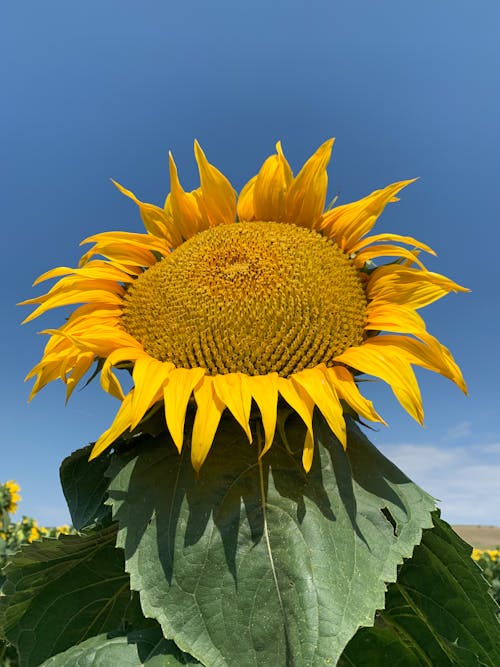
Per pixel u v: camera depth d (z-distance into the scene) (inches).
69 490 17.7
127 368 14.7
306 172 16.8
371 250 15.9
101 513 17.2
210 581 11.9
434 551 14.8
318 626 11.3
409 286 15.0
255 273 14.4
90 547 15.9
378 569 12.0
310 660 11.1
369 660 17.1
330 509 12.5
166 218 17.8
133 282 16.2
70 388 14.7
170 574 12.1
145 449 13.9
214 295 14.1
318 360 13.8
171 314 14.3
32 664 16.5
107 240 17.1
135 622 15.7
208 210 17.8
